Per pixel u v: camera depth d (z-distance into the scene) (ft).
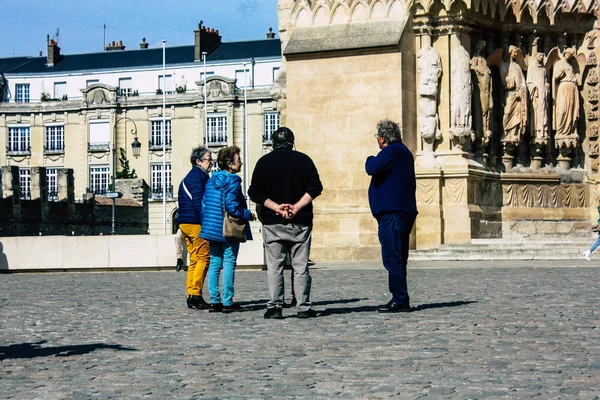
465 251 95.20
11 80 442.91
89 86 409.69
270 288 45.57
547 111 109.60
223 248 49.47
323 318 45.06
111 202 300.61
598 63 111.34
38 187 265.95
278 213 45.11
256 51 415.03
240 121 389.60
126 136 407.44
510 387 27.02
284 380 28.73
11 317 47.32
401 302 46.57
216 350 35.17
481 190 102.83
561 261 88.38
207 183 49.60
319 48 100.73
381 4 100.94
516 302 49.75
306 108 101.86
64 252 93.97
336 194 100.22
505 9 106.52
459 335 37.76
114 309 51.06
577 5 110.22
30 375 30.22
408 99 100.27
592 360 31.48
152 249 92.94
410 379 28.53
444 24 101.40
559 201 110.01
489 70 104.01
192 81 418.51
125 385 28.35
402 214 46.73
